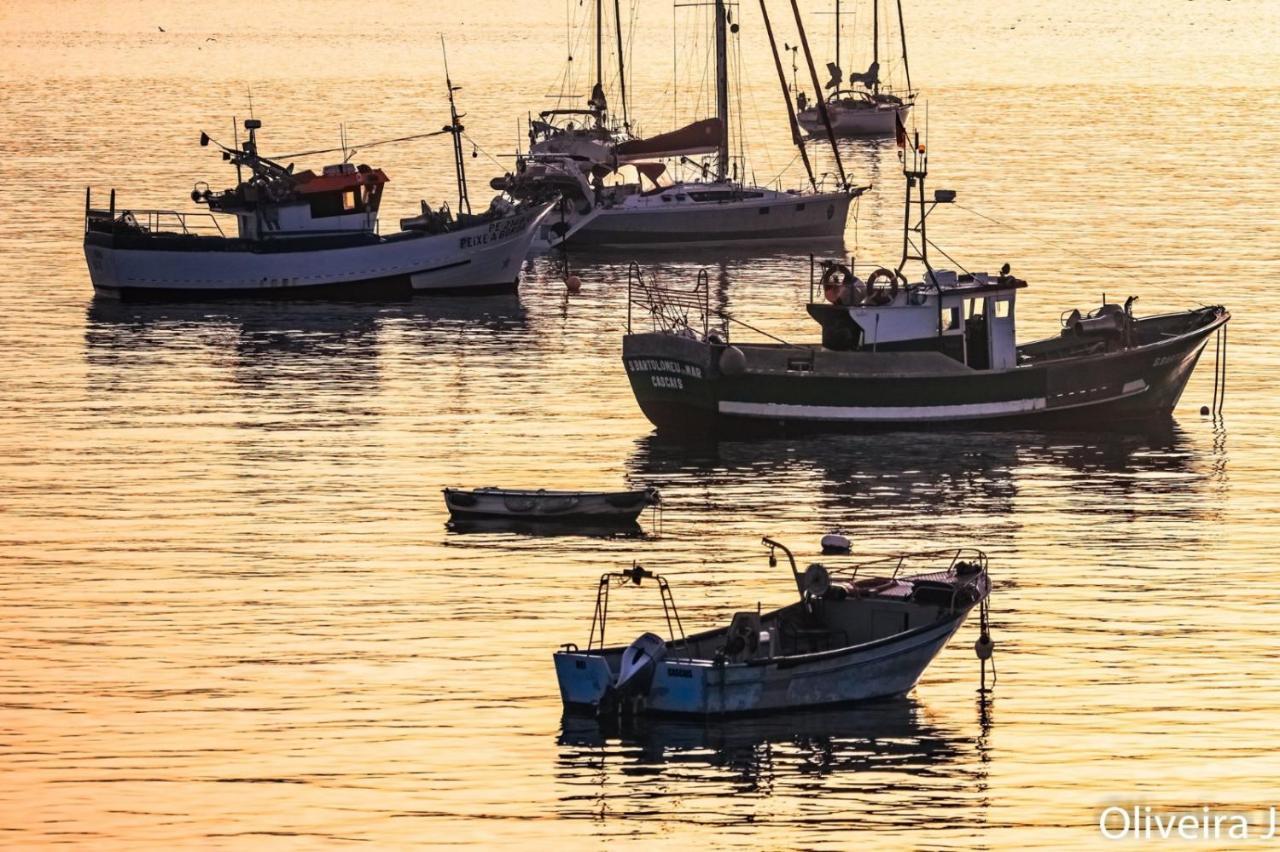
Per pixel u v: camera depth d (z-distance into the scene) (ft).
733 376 581.12
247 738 361.51
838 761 350.43
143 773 347.56
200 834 325.62
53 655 403.75
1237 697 379.76
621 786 341.21
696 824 328.08
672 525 497.87
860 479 543.80
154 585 449.48
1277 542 483.51
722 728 363.15
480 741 359.05
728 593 440.04
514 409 636.89
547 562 465.88
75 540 487.20
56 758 353.51
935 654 379.76
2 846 321.32
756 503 518.78
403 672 392.47
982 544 479.82
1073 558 468.34
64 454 577.02
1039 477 547.49
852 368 588.91
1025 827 328.08
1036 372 595.88
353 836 324.80
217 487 538.06
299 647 407.44
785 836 323.98
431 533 491.72
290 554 473.67
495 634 414.62
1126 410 611.06
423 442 590.96
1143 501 522.47
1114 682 386.93
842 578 412.98
